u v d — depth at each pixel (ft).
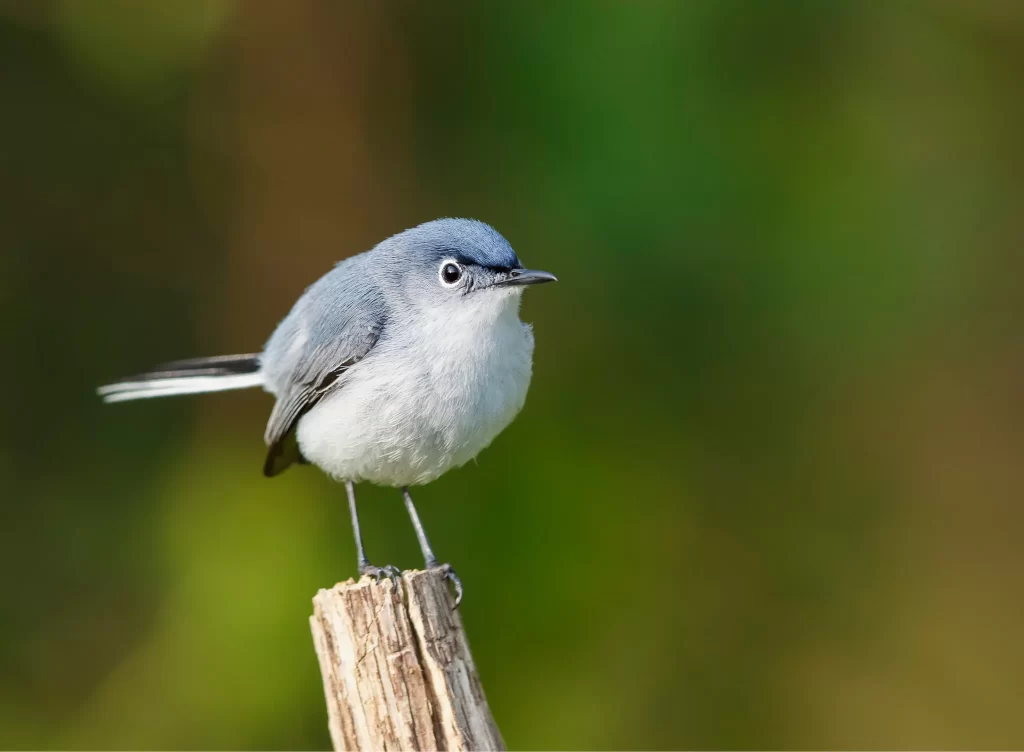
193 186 40.57
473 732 20.59
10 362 39.73
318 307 28.12
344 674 20.98
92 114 40.83
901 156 38.45
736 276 36.73
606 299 36.63
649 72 36.68
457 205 38.09
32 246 40.70
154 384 31.01
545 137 37.22
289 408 27.99
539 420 36.06
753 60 37.45
